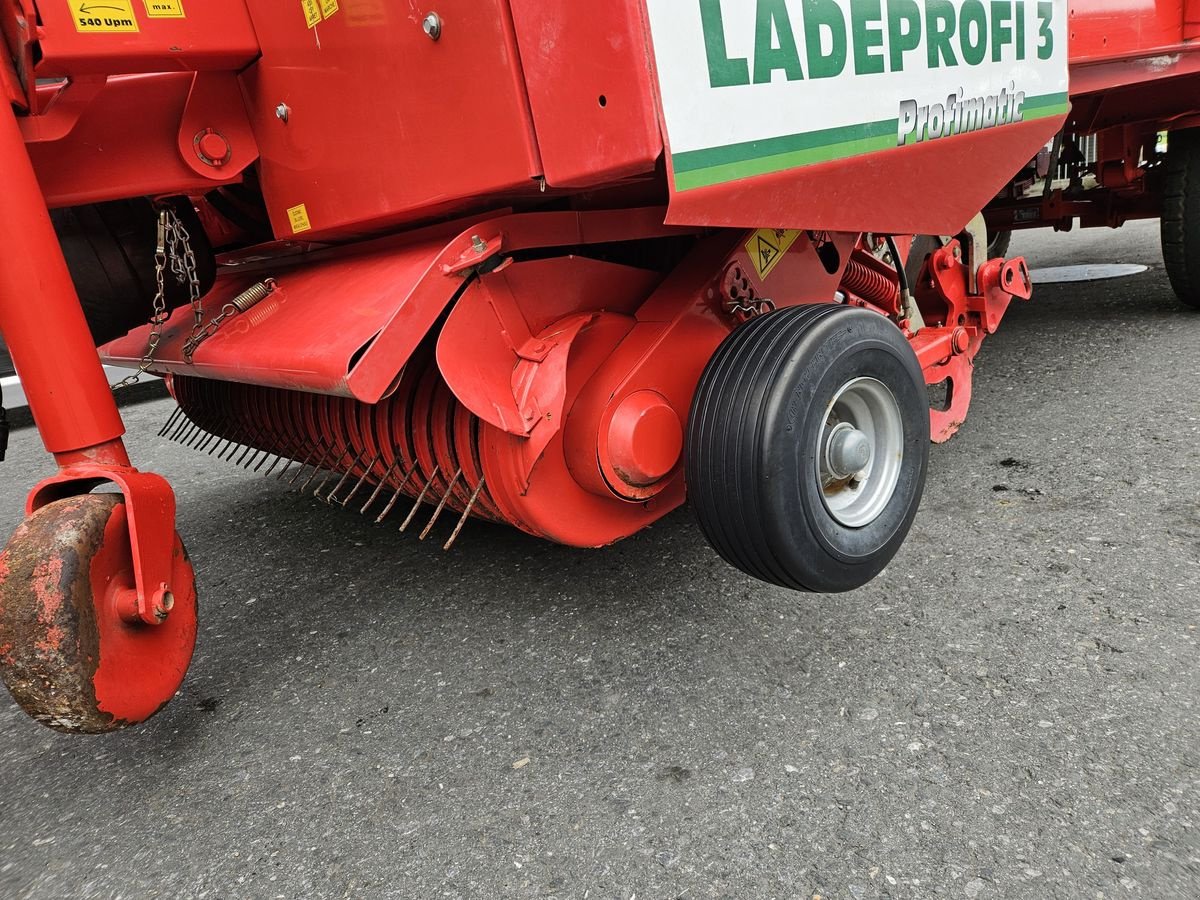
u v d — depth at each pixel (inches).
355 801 76.7
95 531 73.2
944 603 96.1
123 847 74.2
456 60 71.9
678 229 90.5
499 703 88.4
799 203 79.9
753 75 71.5
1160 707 75.4
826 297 106.2
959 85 98.3
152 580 76.9
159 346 105.7
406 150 79.5
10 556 71.3
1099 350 181.0
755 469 77.2
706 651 92.7
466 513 83.8
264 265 117.3
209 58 86.1
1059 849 62.4
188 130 89.9
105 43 77.7
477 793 75.8
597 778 75.7
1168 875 59.2
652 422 81.7
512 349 77.7
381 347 69.6
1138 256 281.9
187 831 75.3
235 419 134.6
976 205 109.7
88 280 102.5
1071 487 120.2
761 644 92.7
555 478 83.0
